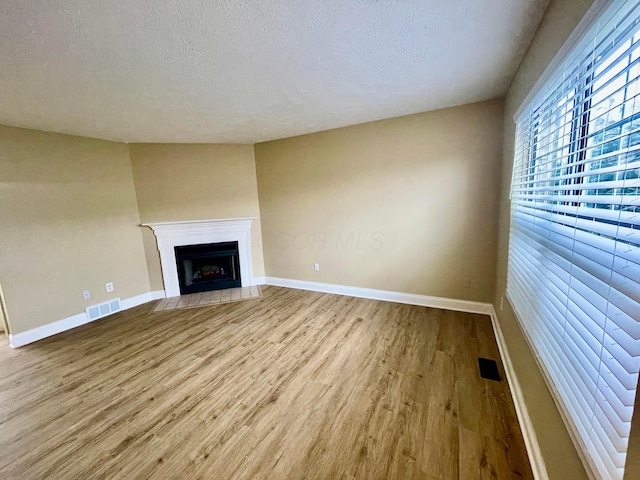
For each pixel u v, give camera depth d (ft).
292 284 14.48
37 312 9.89
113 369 7.77
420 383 6.70
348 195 12.22
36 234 9.89
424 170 10.55
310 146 12.69
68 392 6.85
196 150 13.41
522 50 5.89
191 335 9.66
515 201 7.08
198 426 5.64
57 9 3.97
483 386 6.53
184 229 13.51
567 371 3.47
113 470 4.76
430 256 11.00
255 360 7.94
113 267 12.14
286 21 4.59
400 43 5.45
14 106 7.57
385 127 10.96
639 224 2.15
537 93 5.05
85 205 11.20
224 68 6.13
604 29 2.81
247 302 12.60
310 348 8.46
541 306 4.59
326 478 4.51
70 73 5.94
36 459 5.03
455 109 9.73
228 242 14.23
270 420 5.73
